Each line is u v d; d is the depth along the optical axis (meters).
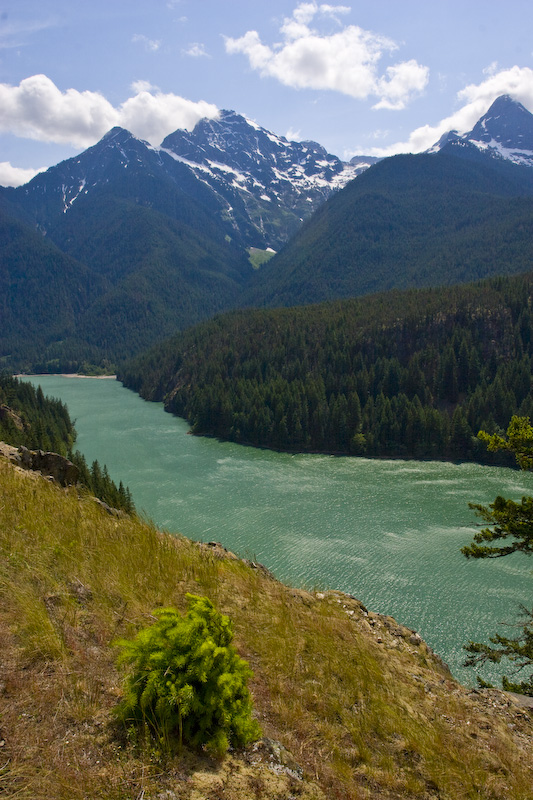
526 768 6.73
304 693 6.70
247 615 8.28
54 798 3.72
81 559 7.81
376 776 5.66
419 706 7.52
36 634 5.45
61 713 4.62
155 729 4.67
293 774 5.05
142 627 6.53
